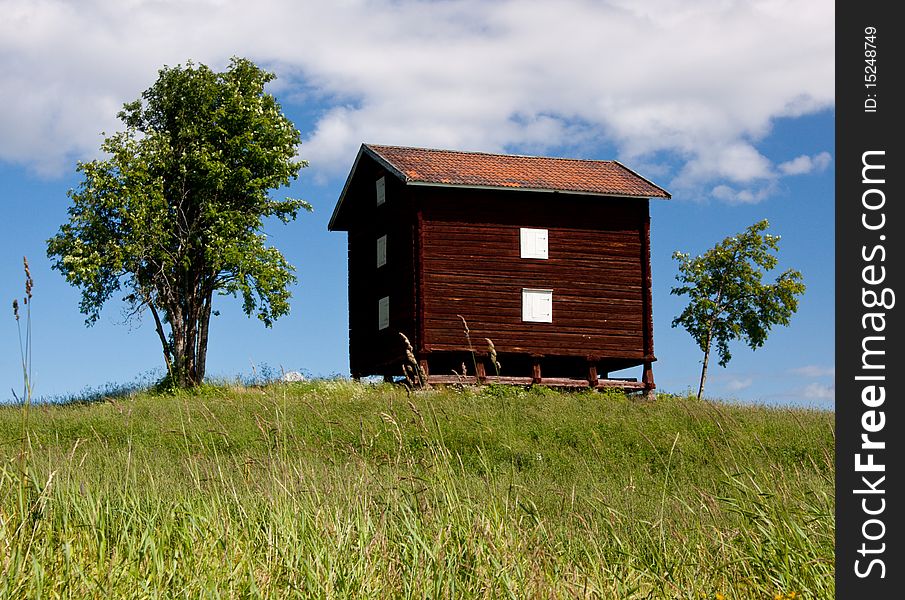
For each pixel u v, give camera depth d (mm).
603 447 19703
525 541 7082
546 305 33344
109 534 6844
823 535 7105
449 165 34281
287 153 40875
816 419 22125
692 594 6629
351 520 7086
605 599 6508
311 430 18625
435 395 26141
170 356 38969
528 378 32844
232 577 6234
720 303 41344
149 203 37406
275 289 38656
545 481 14984
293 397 25531
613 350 33750
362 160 37031
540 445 19812
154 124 40562
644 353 34062
